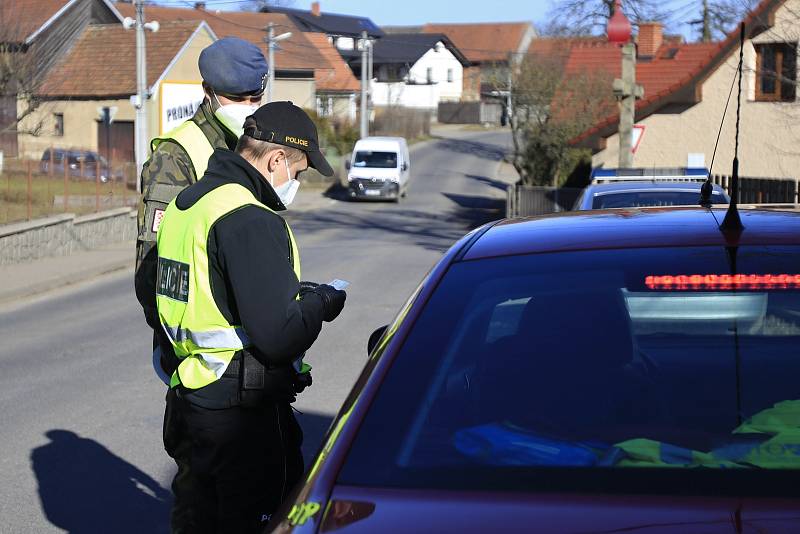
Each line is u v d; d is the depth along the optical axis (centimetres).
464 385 228
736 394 226
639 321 243
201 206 307
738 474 195
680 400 227
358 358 914
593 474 197
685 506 182
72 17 4519
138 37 2981
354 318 1173
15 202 2034
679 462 203
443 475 197
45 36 4350
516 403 227
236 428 311
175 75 4400
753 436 214
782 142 2525
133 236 2316
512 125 3719
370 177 3956
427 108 9200
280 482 324
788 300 238
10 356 984
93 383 835
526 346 242
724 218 279
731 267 246
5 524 495
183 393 313
